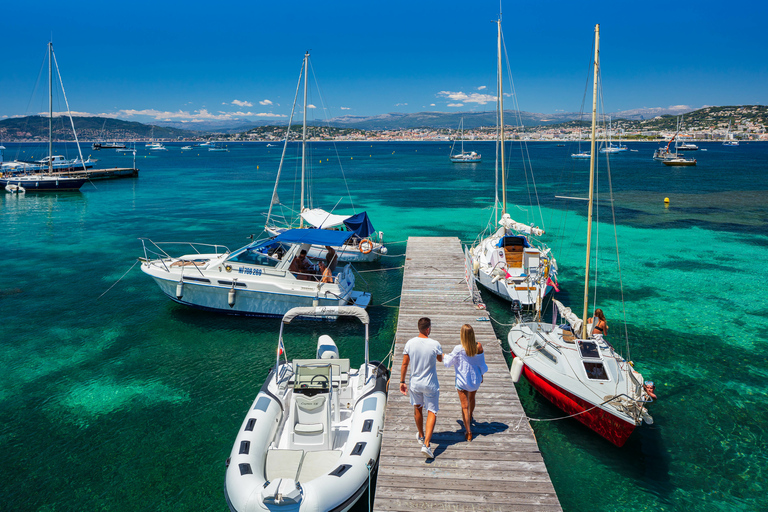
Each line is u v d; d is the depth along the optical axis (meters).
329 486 5.96
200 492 7.30
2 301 15.55
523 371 10.21
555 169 76.62
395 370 9.20
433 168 82.56
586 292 9.54
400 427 7.12
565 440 8.48
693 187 47.88
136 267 19.67
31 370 11.07
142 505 7.02
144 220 31.20
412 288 14.20
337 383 8.38
